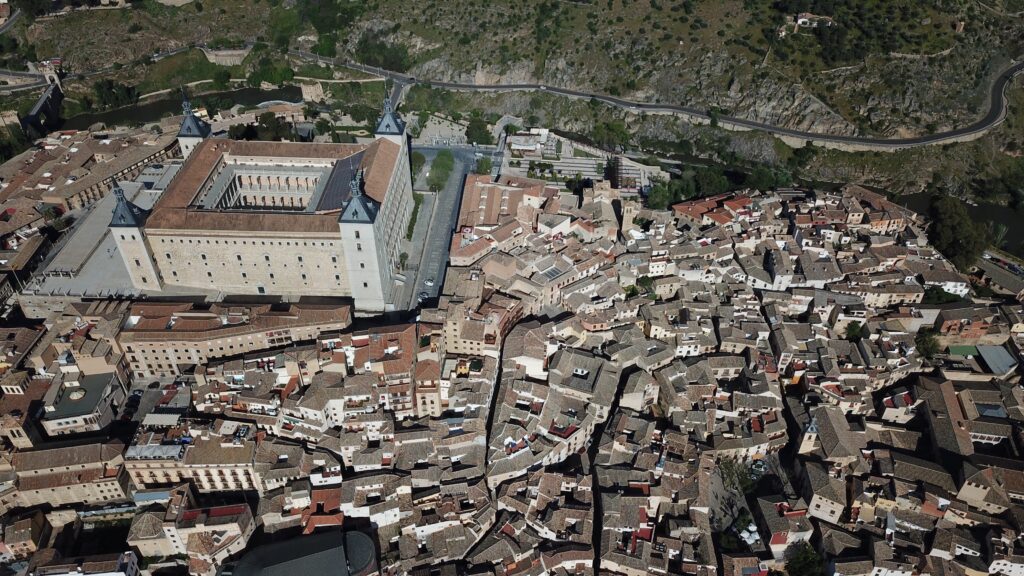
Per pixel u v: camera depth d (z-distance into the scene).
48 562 192.75
